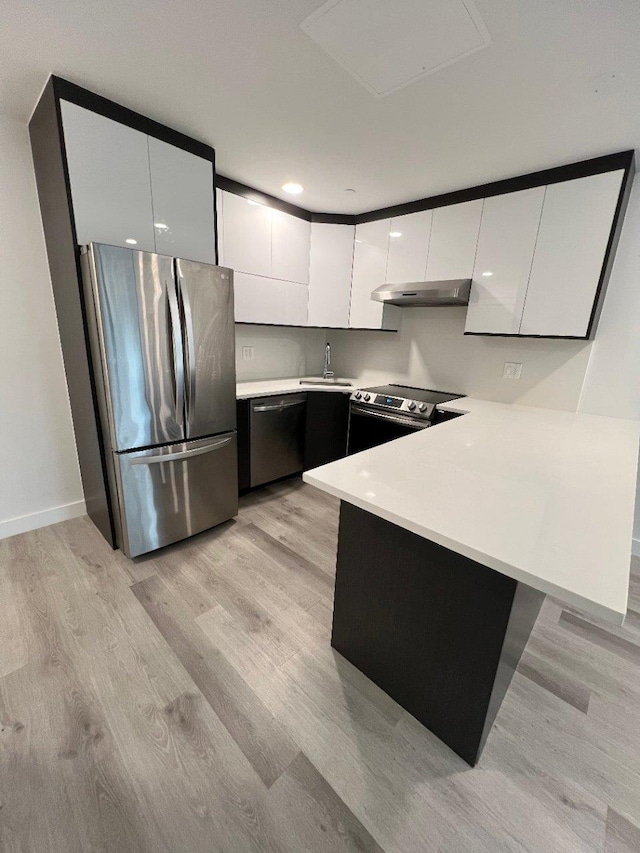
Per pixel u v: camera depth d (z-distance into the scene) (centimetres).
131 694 136
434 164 219
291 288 312
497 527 92
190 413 218
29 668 145
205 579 199
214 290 214
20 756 116
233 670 147
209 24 126
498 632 102
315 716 131
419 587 119
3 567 203
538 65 136
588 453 156
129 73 153
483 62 136
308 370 395
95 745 119
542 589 73
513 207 230
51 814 103
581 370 243
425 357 324
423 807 107
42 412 233
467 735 116
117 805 105
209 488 239
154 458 206
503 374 278
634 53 127
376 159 217
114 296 177
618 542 87
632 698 142
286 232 298
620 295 226
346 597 145
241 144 208
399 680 132
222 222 254
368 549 132
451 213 258
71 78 158
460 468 132
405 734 126
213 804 106
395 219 291
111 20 125
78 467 254
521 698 140
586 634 173
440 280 269
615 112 161
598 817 106
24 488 235
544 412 244
